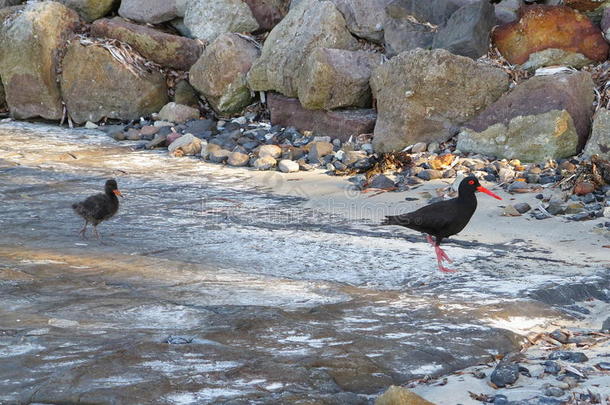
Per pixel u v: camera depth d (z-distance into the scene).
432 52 16.64
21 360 7.12
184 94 21.23
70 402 6.41
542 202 13.30
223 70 20.16
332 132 18.20
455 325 8.32
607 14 17.08
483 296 9.32
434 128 16.80
